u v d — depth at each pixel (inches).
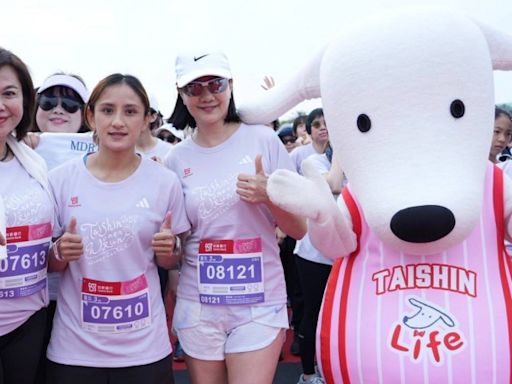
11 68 80.4
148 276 87.0
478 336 66.6
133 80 86.0
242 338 88.5
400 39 65.6
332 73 70.2
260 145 92.2
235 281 88.8
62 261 83.4
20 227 80.1
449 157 64.7
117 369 83.6
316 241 74.5
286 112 89.1
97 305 83.4
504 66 73.4
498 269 70.3
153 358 84.6
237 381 88.3
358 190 69.8
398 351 67.9
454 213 62.6
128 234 84.2
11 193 80.5
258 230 90.6
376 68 66.2
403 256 71.4
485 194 72.1
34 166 84.6
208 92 89.0
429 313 68.2
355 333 71.5
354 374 71.3
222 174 90.4
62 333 85.0
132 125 85.5
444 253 70.2
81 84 118.5
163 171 89.3
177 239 88.4
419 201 62.7
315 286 132.2
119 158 87.0
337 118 70.4
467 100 65.7
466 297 68.4
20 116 81.7
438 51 64.8
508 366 66.1
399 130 65.6
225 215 89.4
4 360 81.8
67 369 83.3
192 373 92.3
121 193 85.9
